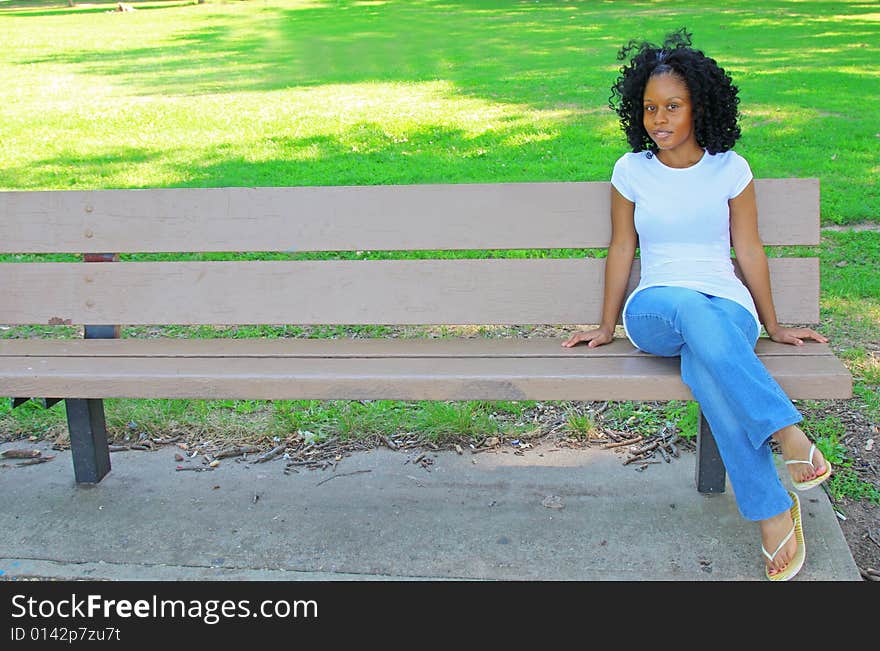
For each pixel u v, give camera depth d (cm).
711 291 300
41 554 302
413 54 1587
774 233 323
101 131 991
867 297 489
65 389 303
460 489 335
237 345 332
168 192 345
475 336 469
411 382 290
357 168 781
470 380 288
